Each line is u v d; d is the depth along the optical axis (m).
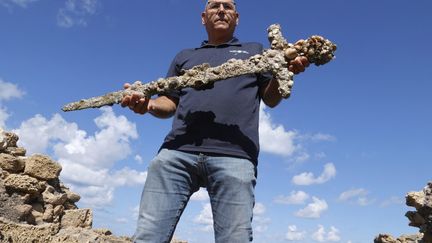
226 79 1.41
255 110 1.47
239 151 1.38
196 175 1.43
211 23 1.65
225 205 1.33
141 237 1.35
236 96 1.44
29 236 4.27
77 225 5.02
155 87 1.42
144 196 1.42
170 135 1.46
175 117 1.51
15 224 4.27
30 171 4.87
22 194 4.63
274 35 1.40
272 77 1.47
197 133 1.41
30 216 4.63
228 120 1.41
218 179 1.35
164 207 1.38
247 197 1.34
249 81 1.49
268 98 1.50
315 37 1.32
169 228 1.38
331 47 1.33
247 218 1.32
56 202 4.91
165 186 1.40
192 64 1.60
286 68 1.33
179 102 1.54
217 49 1.61
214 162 1.37
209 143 1.38
